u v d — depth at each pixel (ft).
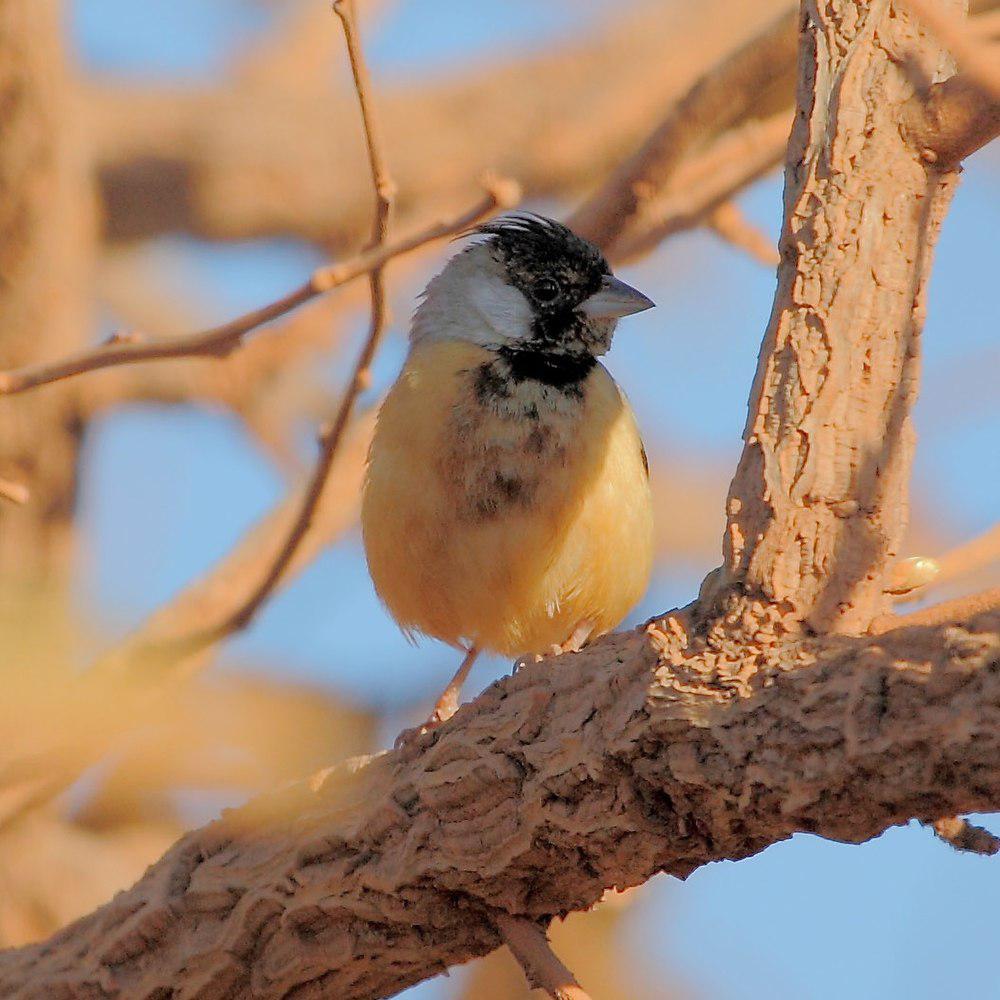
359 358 30.40
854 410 22.38
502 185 25.55
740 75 37.52
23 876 45.39
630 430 36.99
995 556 24.80
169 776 43.86
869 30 22.82
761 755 21.56
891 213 22.56
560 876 25.05
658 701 22.52
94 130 60.29
